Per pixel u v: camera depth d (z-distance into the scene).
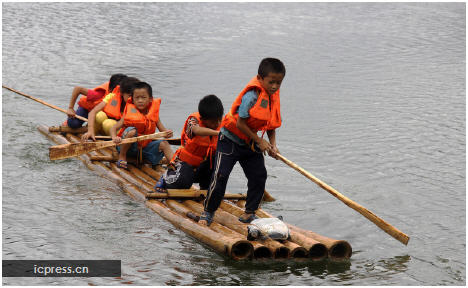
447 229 12.84
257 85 12.05
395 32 42.31
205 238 11.92
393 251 11.80
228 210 13.77
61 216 13.33
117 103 18.47
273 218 12.05
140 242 12.07
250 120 12.23
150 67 30.56
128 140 15.84
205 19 46.22
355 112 23.00
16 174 16.11
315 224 13.22
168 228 12.88
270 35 40.44
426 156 17.89
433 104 24.27
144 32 40.16
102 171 16.44
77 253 11.47
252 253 11.24
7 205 13.87
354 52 35.41
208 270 10.83
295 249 11.22
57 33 38.59
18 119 21.81
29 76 28.30
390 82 28.14
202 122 14.05
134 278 10.45
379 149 18.53
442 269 10.99
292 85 27.50
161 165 17.19
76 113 20.22
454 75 29.73
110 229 12.71
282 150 18.45
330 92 26.25
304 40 38.94
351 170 16.69
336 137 19.80
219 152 12.72
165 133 16.28
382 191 15.08
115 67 30.42
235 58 33.03
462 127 21.06
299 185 15.65
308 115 22.59
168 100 24.50
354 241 12.34
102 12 47.56
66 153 15.24
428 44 38.09
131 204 14.28
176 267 10.95
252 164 12.80
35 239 12.05
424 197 14.69
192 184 15.58
